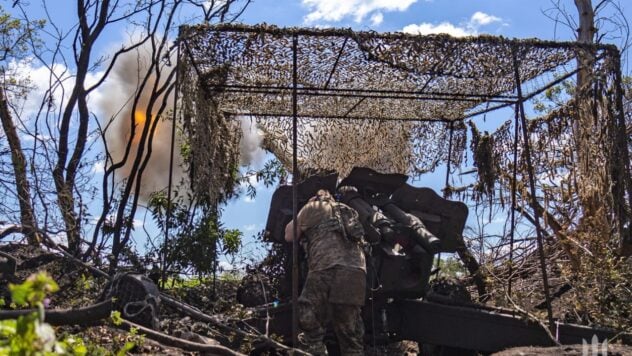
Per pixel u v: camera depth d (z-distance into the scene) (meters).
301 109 10.38
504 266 9.55
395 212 7.99
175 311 7.35
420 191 8.41
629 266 7.56
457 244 8.44
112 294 6.46
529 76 8.37
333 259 6.75
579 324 7.27
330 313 6.79
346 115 10.68
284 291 8.07
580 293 7.64
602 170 7.58
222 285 9.35
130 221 9.20
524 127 7.36
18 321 2.24
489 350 7.28
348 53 7.73
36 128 9.16
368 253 7.27
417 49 7.26
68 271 7.75
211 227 8.96
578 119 8.09
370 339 7.74
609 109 7.54
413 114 10.73
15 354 2.25
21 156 8.13
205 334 6.83
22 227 7.78
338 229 6.89
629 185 7.49
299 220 7.16
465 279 9.09
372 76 8.71
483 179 10.09
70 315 4.51
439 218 8.30
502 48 7.42
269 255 8.66
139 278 6.54
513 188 9.35
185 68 7.35
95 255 8.30
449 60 7.54
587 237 7.71
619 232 7.45
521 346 6.98
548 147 9.38
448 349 8.01
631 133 9.32
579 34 12.41
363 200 8.09
